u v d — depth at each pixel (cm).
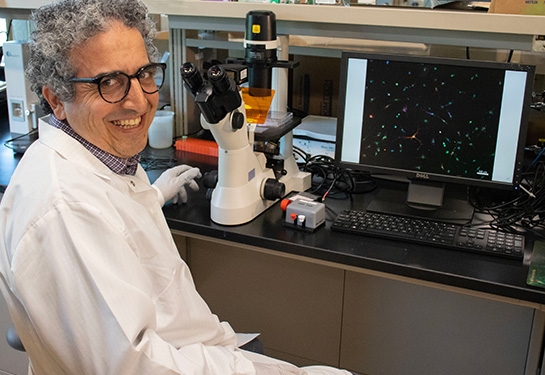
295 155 224
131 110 123
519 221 182
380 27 191
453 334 182
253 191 182
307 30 199
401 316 187
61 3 117
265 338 208
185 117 242
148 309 115
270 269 197
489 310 176
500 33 180
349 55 181
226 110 163
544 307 151
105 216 114
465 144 176
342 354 200
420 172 183
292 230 178
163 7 212
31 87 125
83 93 119
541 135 226
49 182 114
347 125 188
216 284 207
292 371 141
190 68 157
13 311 118
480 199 194
